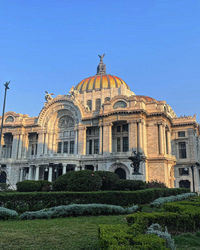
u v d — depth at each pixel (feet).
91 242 40.27
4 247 37.58
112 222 56.80
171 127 241.35
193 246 40.40
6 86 139.95
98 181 96.17
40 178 215.72
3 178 242.78
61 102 239.09
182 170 230.89
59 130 244.01
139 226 37.27
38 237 43.29
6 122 260.83
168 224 46.70
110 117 204.03
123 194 81.15
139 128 193.77
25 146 250.16
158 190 102.47
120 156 185.16
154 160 193.57
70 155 199.82
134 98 200.64
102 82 276.62
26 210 69.92
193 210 51.62
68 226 52.24
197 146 242.78
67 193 75.31
